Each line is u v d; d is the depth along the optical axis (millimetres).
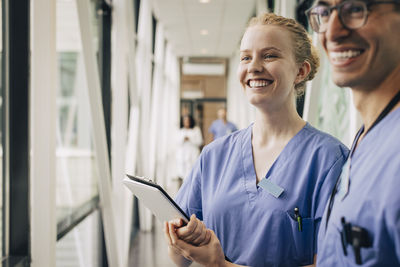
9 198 1830
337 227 634
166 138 8039
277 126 1060
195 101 10914
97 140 2758
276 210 984
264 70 990
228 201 1060
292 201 977
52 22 1768
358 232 567
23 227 1837
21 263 1783
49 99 1786
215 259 919
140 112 4824
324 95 2695
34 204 1824
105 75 3508
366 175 592
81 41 2396
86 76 2510
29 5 1772
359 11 570
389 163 553
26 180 1832
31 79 1798
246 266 979
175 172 9281
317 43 2365
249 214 1022
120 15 3418
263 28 1002
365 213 570
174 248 958
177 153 8336
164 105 8086
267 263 980
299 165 1008
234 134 1183
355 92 641
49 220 1832
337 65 608
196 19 6359
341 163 965
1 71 1787
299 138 1041
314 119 2562
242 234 1027
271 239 980
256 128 1110
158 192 881
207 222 1106
